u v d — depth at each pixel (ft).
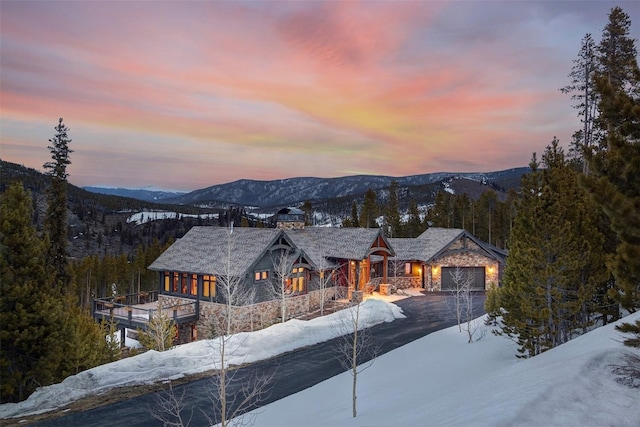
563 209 63.21
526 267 63.10
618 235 28.81
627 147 27.55
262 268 116.37
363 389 63.46
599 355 38.27
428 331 102.47
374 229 151.74
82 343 74.95
